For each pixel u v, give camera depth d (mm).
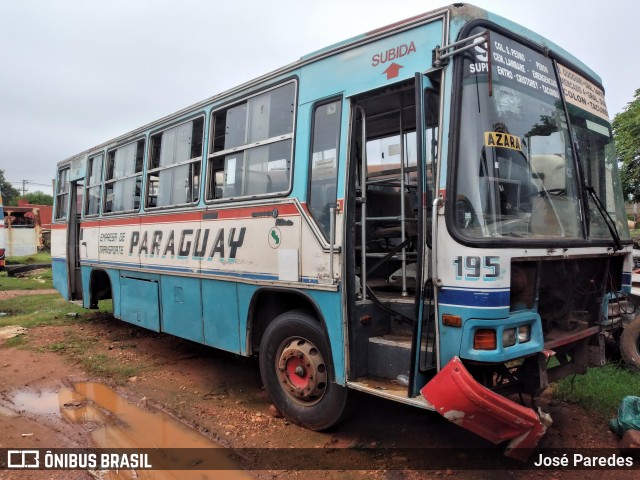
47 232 31297
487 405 3078
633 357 5562
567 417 4629
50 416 4910
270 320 5027
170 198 6426
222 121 5609
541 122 3938
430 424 4566
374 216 5168
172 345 7727
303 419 4469
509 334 3352
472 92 3477
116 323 9469
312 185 4375
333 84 4254
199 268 5719
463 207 3391
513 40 3854
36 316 10188
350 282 4020
